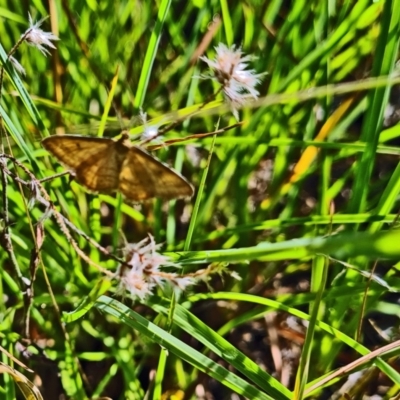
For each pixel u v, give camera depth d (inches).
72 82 9.0
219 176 8.3
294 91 8.4
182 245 8.4
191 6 9.1
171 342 7.4
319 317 8.2
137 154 6.6
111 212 9.4
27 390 7.5
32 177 6.9
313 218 7.7
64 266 8.5
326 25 8.4
